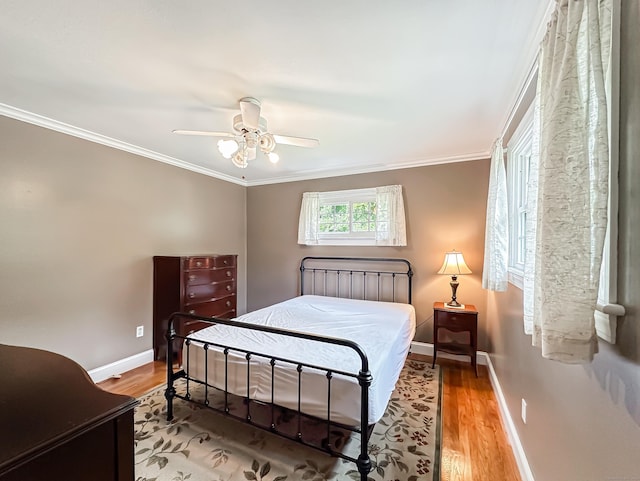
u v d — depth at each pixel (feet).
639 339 2.23
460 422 6.76
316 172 13.19
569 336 2.61
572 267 2.63
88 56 5.05
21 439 2.02
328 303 10.78
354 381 4.98
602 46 2.58
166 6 3.98
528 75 5.41
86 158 8.58
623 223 2.45
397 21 4.26
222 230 13.75
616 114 2.48
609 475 2.62
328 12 4.09
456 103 6.75
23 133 7.27
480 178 10.57
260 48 4.86
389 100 6.61
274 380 5.64
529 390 5.10
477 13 4.11
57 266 7.91
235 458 5.55
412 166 11.58
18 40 4.62
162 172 10.93
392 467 5.35
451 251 10.91
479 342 10.48
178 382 8.64
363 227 12.61
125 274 9.61
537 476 4.57
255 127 6.63
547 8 3.96
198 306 10.74
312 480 5.04
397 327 7.79
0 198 6.90
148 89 6.13
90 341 8.63
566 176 2.72
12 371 3.23
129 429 2.52
